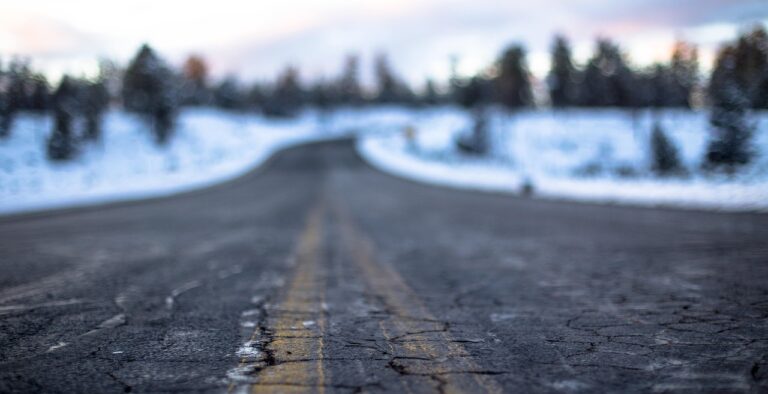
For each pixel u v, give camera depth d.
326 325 3.20
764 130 43.31
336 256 6.25
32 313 3.54
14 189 23.34
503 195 19.23
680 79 68.50
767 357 2.49
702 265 5.18
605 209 13.08
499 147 62.62
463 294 4.11
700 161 43.94
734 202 13.17
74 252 6.80
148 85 49.09
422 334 2.98
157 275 5.07
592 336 2.91
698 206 12.73
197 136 58.41
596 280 4.61
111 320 3.35
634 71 72.12
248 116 104.00
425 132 74.62
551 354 2.59
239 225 10.04
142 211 13.96
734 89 35.53
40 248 7.19
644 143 61.28
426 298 3.98
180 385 2.19
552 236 7.97
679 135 60.25
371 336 2.95
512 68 74.00
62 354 2.63
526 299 3.91
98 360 2.53
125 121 55.16
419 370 2.37
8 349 2.72
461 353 2.62
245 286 4.50
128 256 6.40
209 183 29.41
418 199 16.88
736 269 4.91
